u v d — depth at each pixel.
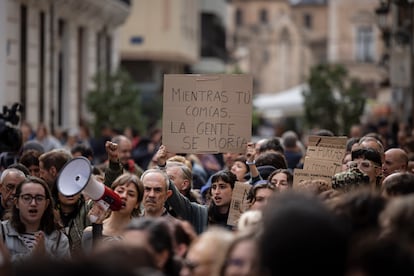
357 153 14.59
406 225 7.87
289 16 158.62
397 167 15.41
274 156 15.96
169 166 14.54
